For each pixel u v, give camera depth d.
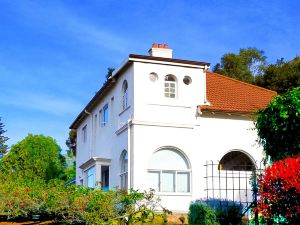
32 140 52.44
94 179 27.05
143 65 23.09
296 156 12.23
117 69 24.67
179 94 23.50
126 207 16.78
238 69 46.88
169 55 25.44
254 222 14.41
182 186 22.91
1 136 61.44
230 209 15.14
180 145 23.06
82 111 32.88
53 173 52.34
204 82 24.12
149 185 22.39
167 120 23.06
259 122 14.11
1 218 19.66
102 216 16.42
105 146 27.98
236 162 25.72
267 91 27.30
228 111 23.72
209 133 23.66
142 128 22.59
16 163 51.19
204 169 23.20
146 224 16.84
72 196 17.44
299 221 10.91
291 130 13.09
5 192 19.23
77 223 17.42
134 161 22.23
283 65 40.47
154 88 23.14
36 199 18.84
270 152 13.88
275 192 11.07
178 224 21.09
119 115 24.97
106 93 28.17
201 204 15.20
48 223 18.59
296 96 13.10
